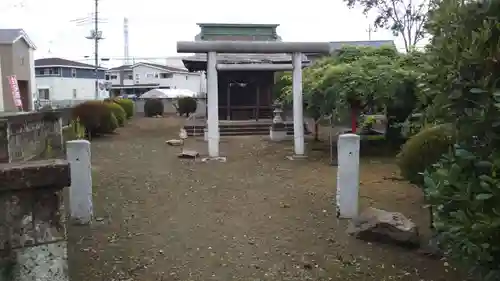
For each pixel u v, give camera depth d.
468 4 2.81
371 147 13.29
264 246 5.36
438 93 3.11
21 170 2.61
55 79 45.88
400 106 11.02
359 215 6.00
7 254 2.64
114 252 5.14
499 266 2.80
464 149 2.89
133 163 11.57
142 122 26.91
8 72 28.53
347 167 6.34
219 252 5.17
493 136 2.68
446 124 3.42
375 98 10.82
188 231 5.94
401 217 5.57
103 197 7.79
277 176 9.69
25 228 2.68
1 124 7.44
